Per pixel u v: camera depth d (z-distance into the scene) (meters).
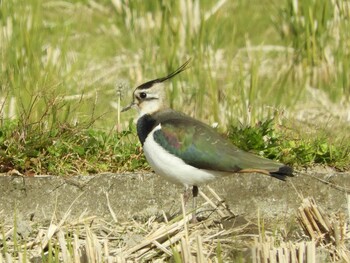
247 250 11.08
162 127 12.55
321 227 11.74
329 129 16.20
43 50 18.27
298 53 19.45
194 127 12.48
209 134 12.46
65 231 12.07
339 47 19.23
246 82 18.50
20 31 17.55
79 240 11.80
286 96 18.25
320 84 19.41
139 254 11.30
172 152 12.41
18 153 13.12
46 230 12.03
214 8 20.69
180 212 13.18
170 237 11.51
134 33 20.95
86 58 19.34
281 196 13.49
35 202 12.92
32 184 12.91
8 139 13.37
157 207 13.22
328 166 14.01
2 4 17.94
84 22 21.92
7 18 17.88
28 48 17.38
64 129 13.65
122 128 15.55
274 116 15.84
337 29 19.61
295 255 10.50
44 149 13.40
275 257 10.44
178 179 12.54
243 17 22.05
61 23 20.72
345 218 12.98
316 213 11.75
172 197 13.24
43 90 14.45
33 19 17.97
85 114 15.09
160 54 19.12
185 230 11.20
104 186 13.09
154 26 20.47
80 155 13.50
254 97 16.69
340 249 11.26
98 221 12.64
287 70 19.28
